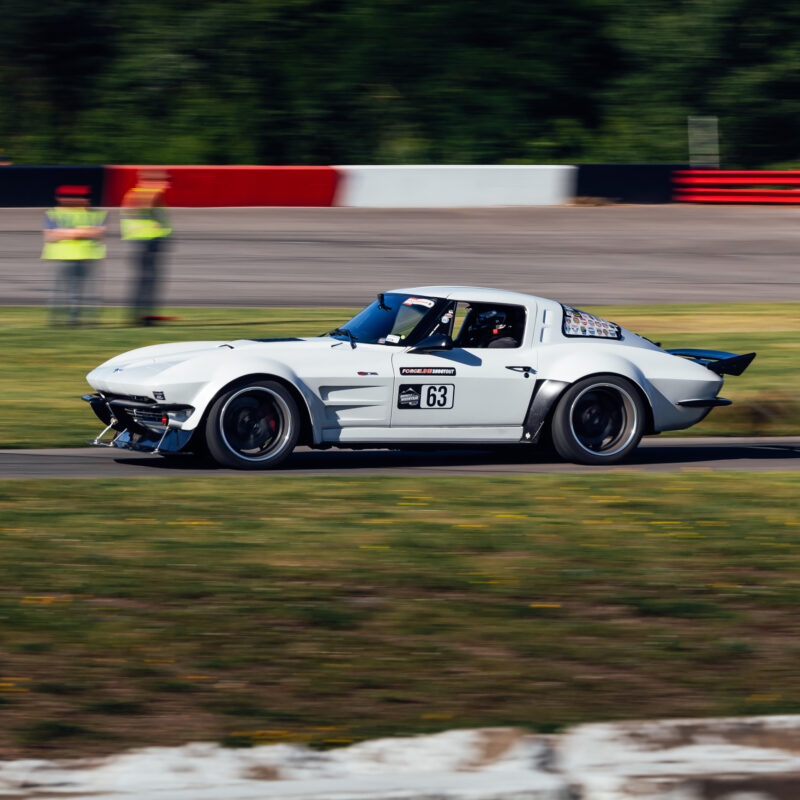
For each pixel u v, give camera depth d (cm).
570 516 2547
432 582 2033
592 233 10138
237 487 2762
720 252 9400
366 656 1678
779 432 4184
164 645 1698
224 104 14762
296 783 1283
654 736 1416
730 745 1409
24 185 10388
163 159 14600
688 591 2023
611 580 2075
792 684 1614
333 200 11106
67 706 1479
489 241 9550
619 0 15338
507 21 15125
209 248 8819
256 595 1936
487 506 2627
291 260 8406
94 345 5269
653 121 14962
